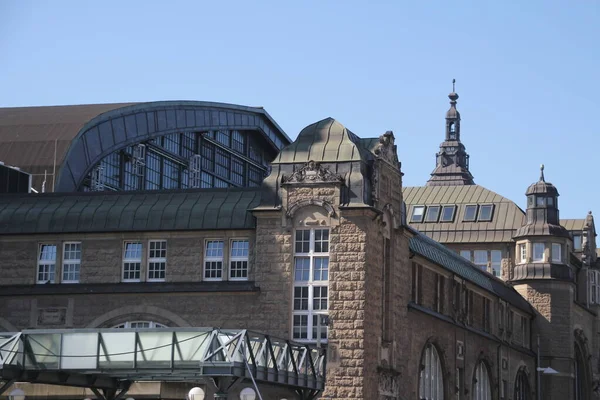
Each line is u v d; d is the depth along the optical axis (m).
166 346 56.22
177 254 72.69
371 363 69.88
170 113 126.94
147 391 68.69
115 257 73.38
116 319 72.50
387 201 74.31
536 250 121.50
